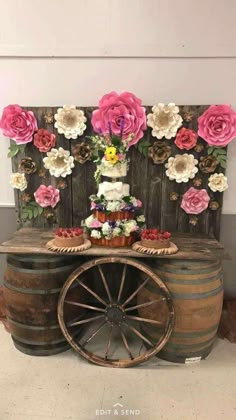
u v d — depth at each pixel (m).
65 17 2.07
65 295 1.85
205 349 1.95
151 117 2.05
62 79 2.16
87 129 2.13
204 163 2.11
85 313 2.12
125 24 2.05
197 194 2.16
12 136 2.15
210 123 2.02
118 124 2.04
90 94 2.17
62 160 2.18
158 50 2.07
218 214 2.20
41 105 2.20
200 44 2.05
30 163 2.21
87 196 2.24
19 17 2.09
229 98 2.11
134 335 2.18
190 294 1.81
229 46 2.04
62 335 1.98
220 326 2.21
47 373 1.84
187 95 2.12
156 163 2.14
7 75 2.18
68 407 1.62
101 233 1.87
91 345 2.07
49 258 1.85
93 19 2.06
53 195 2.24
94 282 2.37
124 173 1.90
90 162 2.18
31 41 2.12
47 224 2.32
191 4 2.00
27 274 1.85
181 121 2.06
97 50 2.10
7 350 2.04
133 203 1.92
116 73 2.13
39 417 1.56
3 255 2.46
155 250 1.79
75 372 1.86
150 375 1.83
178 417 1.56
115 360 1.91
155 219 2.25
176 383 1.77
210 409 1.61
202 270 1.81
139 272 2.05
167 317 1.85
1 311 2.31
